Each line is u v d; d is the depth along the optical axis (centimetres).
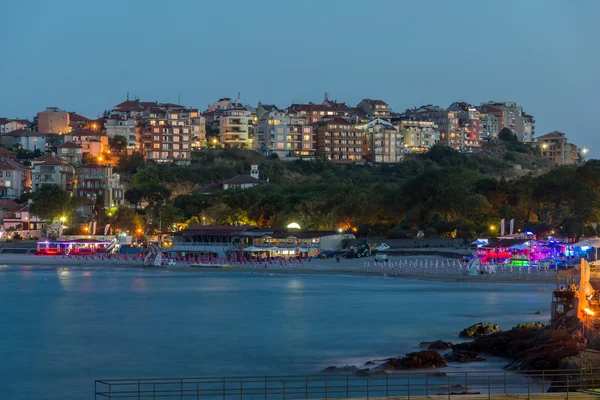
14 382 7488
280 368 7906
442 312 11488
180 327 10544
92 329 10431
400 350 8669
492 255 17275
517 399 5191
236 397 6731
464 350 7875
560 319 7381
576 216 19750
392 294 13988
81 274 18638
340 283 16150
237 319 11225
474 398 5266
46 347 9181
